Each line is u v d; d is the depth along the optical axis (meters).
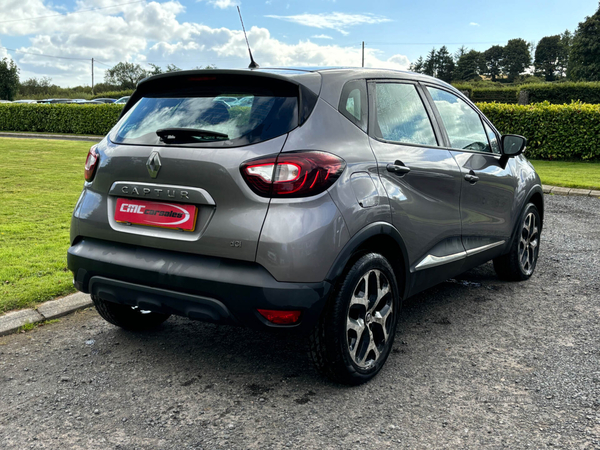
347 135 2.83
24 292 4.13
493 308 4.18
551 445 2.35
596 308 4.17
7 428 2.51
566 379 2.98
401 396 2.80
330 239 2.54
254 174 2.48
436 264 3.46
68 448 2.35
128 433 2.46
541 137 14.61
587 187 10.23
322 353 2.73
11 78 60.19
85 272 2.96
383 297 3.03
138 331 3.68
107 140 3.05
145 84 3.10
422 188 3.26
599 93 36.53
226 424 2.54
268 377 3.03
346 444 2.37
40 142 20.33
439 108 3.79
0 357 3.26
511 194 4.45
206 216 2.58
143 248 2.78
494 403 2.73
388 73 3.40
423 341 3.54
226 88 2.85
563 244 6.28
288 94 2.72
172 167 2.66
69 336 3.59
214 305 2.55
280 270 2.44
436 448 2.34
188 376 3.03
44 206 7.64
